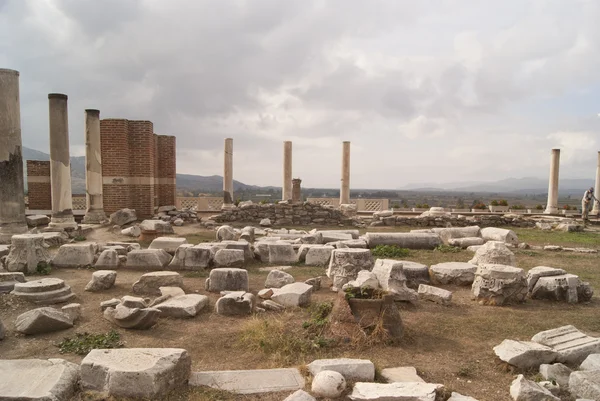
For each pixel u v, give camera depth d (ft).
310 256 34.65
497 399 13.83
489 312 23.18
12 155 39.19
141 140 59.00
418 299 24.52
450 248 42.01
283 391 13.74
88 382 13.50
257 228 56.85
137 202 59.41
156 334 19.06
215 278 26.03
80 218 59.93
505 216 66.85
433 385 13.38
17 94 39.55
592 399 13.02
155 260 31.73
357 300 18.75
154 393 12.96
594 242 50.42
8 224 39.22
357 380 14.49
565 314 23.09
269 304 22.43
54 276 29.48
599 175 100.78
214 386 14.01
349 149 87.71
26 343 17.78
